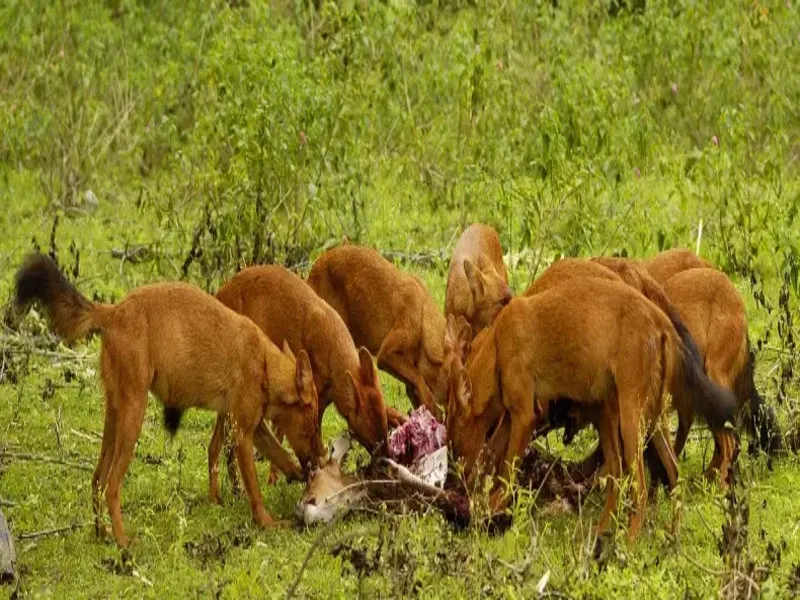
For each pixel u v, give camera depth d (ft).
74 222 70.33
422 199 71.20
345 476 43.29
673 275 45.96
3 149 75.56
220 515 43.96
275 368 43.52
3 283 61.31
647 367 40.27
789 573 36.94
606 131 68.28
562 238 62.80
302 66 67.05
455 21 83.66
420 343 49.80
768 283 61.11
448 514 41.70
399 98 76.13
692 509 41.91
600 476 43.73
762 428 45.62
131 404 41.34
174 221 65.92
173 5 82.94
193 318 42.27
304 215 62.69
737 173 67.36
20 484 45.83
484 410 42.70
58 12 79.46
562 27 77.82
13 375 53.62
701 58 77.46
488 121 70.74
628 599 35.32
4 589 38.68
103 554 40.98
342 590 37.55
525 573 35.91
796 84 74.74
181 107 77.20
